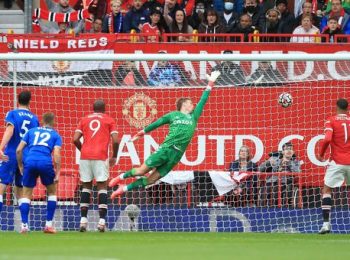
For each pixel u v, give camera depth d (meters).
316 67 39.31
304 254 23.98
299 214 38.66
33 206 38.72
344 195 38.88
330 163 35.56
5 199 38.62
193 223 38.88
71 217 39.12
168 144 33.28
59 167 33.34
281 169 38.69
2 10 50.88
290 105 39.44
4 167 34.06
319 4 47.09
